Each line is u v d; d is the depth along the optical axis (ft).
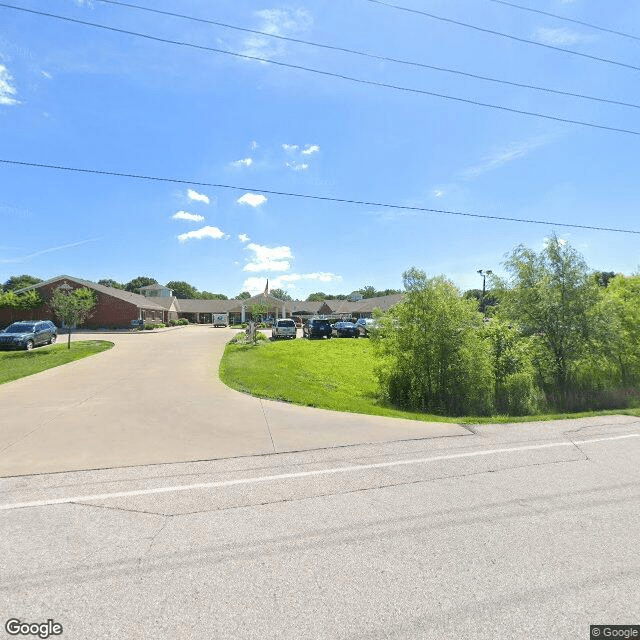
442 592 9.66
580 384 48.73
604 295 48.26
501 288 50.06
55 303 79.05
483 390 45.01
